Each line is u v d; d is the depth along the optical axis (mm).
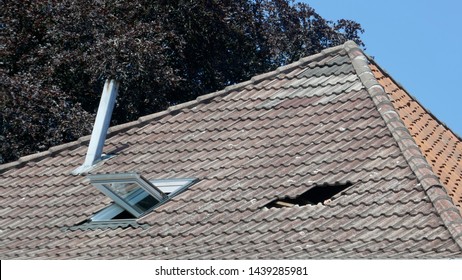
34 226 30953
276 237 27734
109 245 29188
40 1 53500
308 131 32031
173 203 30297
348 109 32531
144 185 30188
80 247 29406
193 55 58375
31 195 32656
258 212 29016
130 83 52375
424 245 25750
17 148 49125
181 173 31734
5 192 33156
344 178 29312
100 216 30703
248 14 60062
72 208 31438
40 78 52156
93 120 50062
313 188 29500
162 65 52625
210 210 29609
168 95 57000
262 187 30031
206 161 32000
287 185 29781
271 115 33406
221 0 58594
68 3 53719
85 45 53312
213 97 35219
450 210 26688
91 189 32156
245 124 33344
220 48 59125
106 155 33875
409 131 32062
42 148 49625
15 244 30188
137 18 56125
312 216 28203
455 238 25578
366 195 28344
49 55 53156
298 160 30781
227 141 32750
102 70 51406
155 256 27984
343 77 34281
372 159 29781
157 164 32562
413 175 28578
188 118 34562
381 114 31703
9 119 49188
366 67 34406
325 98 33469
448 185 31062
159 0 56406
